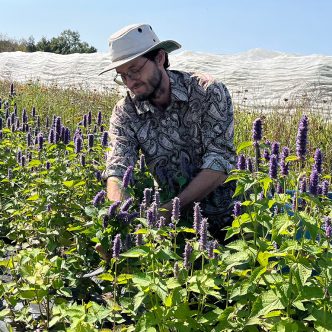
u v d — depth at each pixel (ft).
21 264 5.34
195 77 6.60
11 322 5.59
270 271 4.40
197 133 6.68
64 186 7.19
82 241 6.53
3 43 83.97
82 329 4.58
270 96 24.30
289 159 4.49
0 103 12.57
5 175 8.84
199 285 4.50
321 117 15.35
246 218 4.50
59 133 8.09
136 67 6.14
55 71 36.58
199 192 6.33
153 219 4.65
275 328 4.13
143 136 6.79
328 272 4.07
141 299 4.44
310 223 4.10
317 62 28.22
